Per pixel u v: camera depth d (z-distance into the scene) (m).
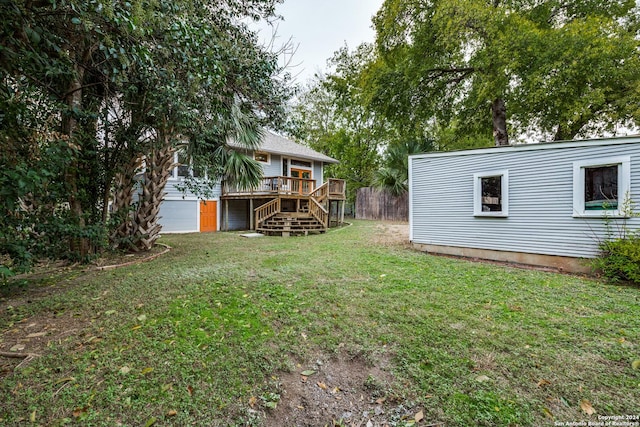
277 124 6.18
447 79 12.00
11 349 2.38
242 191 12.34
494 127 11.59
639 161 4.53
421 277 4.60
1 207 2.92
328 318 3.02
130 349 2.40
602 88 8.90
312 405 1.85
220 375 2.09
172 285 4.10
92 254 5.62
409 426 1.67
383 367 2.21
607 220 4.80
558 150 5.33
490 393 1.88
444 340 2.55
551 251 5.40
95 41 3.42
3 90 2.81
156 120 5.97
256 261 5.79
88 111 4.86
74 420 1.67
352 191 22.97
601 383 1.97
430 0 10.15
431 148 15.08
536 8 10.27
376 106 12.70
